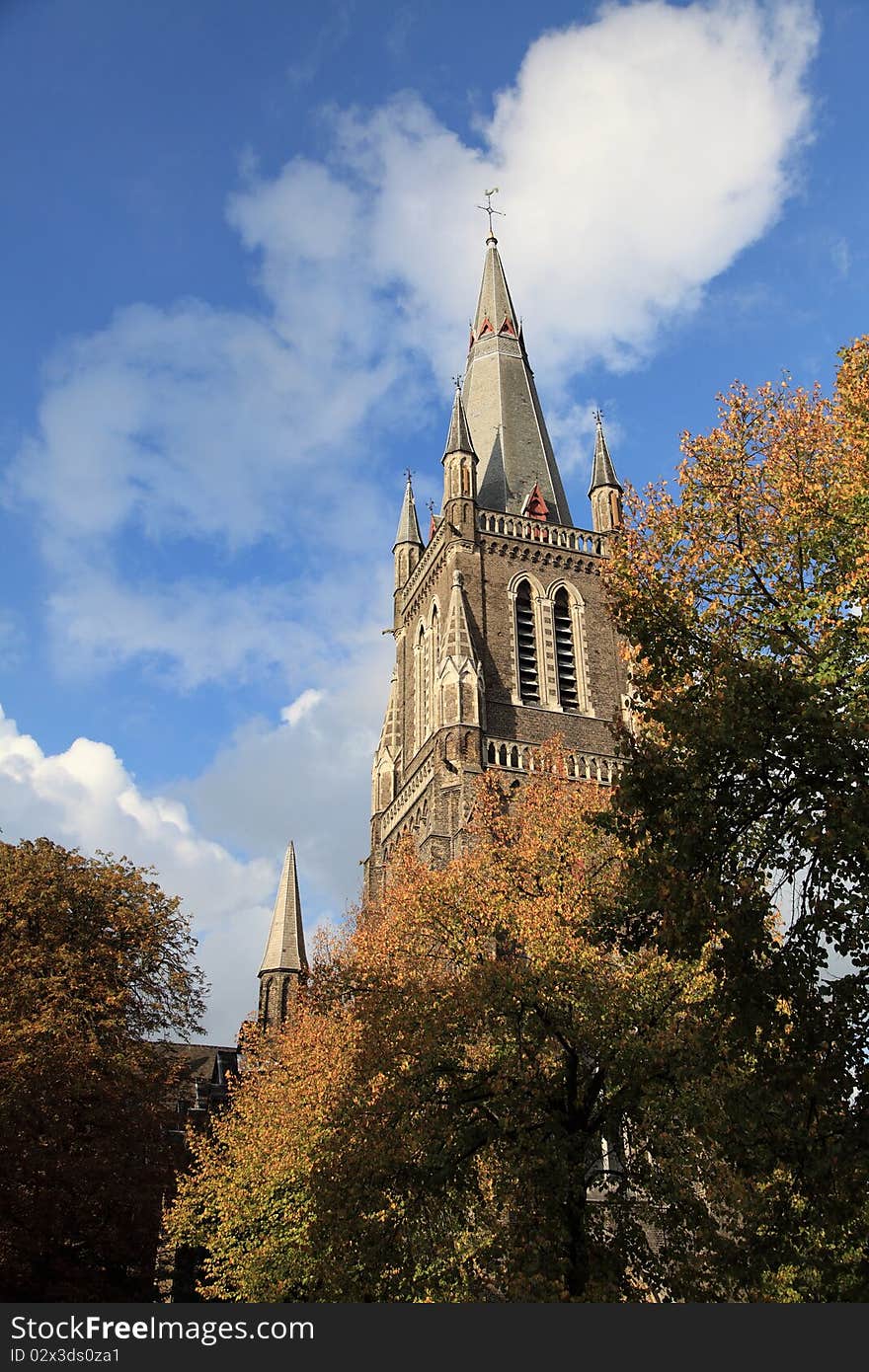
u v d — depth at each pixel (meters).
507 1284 22.30
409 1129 24.72
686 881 18.41
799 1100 18.08
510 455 73.44
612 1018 24.44
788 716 18.41
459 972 29.06
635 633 22.61
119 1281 38.03
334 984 32.78
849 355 22.84
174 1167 41.09
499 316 81.69
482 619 62.06
